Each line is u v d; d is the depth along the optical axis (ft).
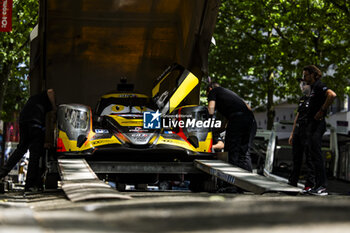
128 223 9.25
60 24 31.96
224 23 79.30
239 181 20.08
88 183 18.85
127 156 25.82
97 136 24.54
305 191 24.52
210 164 23.62
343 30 59.31
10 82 80.64
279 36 68.33
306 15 59.88
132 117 26.13
